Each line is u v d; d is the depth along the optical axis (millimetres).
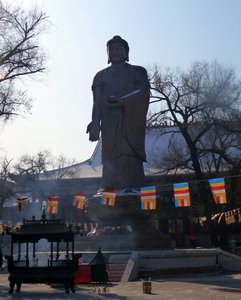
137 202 33531
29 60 38781
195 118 50969
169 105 51094
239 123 49344
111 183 35531
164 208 62594
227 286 23156
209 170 53031
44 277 21250
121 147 35844
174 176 55562
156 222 64438
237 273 31531
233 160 52406
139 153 35969
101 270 25234
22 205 33938
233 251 49000
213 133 53125
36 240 22047
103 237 32938
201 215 60250
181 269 30016
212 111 50219
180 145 63188
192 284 24203
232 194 48750
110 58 38125
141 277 27859
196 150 50531
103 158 36562
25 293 21281
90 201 34938
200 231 64625
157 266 29453
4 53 38625
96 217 34844
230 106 50156
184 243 64250
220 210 49031
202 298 18625
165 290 21609
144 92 36469
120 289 22328
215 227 49250
